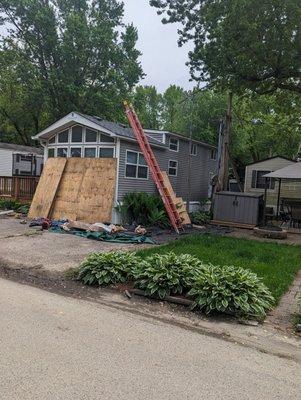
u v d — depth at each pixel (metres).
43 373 3.04
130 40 28.33
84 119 13.98
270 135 28.80
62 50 25.28
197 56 13.62
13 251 8.19
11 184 16.81
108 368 3.21
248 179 21.05
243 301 4.82
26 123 32.22
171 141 18.03
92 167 13.55
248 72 12.64
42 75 26.33
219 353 3.72
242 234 12.39
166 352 3.65
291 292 5.89
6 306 4.70
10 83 27.97
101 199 12.98
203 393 2.90
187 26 13.96
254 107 27.72
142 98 31.84
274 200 20.17
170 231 12.22
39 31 25.36
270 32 11.48
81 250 8.57
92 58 26.97
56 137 15.30
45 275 6.41
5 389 2.78
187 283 5.37
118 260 6.20
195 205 19.50
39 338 3.75
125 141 13.84
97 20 27.25
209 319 4.75
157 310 4.98
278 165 20.38
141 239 10.05
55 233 10.75
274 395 2.95
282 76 12.96
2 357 3.29
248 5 11.17
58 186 13.66
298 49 11.56
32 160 24.39
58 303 4.98
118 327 4.26
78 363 3.26
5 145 24.61
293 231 13.24
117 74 27.75
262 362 3.57
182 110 28.77
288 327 4.55
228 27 11.93
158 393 2.86
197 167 20.97
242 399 2.85
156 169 13.37
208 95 26.58
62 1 26.20
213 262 7.42
